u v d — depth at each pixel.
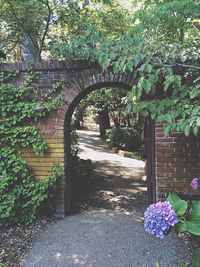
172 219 2.49
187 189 5.97
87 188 8.95
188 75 5.26
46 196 6.09
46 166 6.31
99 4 8.70
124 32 8.66
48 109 6.15
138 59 4.69
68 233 5.62
